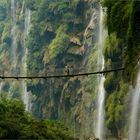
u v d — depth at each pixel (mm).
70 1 104812
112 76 66062
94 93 90312
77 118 95938
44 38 112375
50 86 105625
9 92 129250
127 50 38156
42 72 109375
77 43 102312
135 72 38812
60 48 103125
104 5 40719
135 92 58125
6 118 31312
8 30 143500
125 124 63375
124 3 38781
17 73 135250
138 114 58281
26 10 133500
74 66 101750
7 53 141500
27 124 31766
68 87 99812
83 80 97062
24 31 135375
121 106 64312
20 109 35812
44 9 111125
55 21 109250
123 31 39594
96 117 86875
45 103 108188
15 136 27844
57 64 104875
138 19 36781
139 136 58219
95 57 92562
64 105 101125
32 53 114500
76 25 103812
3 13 149750
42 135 29469
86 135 90125
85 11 102438
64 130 33500
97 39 95125
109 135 74188
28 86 110375
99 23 94250
